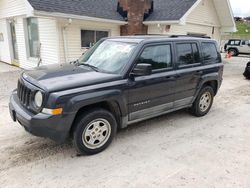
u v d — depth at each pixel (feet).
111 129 13.07
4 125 16.19
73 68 13.94
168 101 15.79
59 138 11.34
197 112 18.54
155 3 47.19
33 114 11.21
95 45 16.53
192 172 11.29
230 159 12.54
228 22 53.72
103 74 12.94
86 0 39.58
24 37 40.11
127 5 39.45
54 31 33.73
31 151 12.80
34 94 11.32
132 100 13.60
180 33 45.06
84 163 11.82
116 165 11.72
